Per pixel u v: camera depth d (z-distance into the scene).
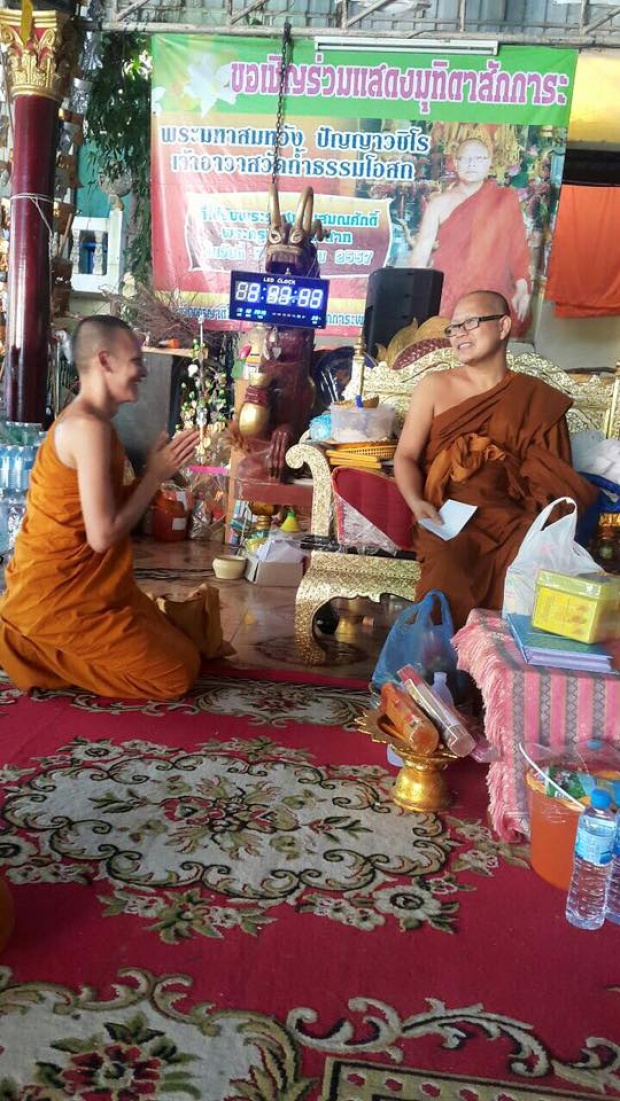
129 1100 1.40
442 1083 1.47
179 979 1.69
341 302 6.52
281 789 2.50
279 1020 1.59
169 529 6.16
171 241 6.51
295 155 6.31
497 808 2.26
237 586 4.93
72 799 2.37
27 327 5.50
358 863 2.14
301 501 4.73
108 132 7.12
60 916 1.86
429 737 2.37
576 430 4.38
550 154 6.15
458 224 6.32
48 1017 1.57
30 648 3.12
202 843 2.18
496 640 2.43
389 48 6.01
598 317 9.01
